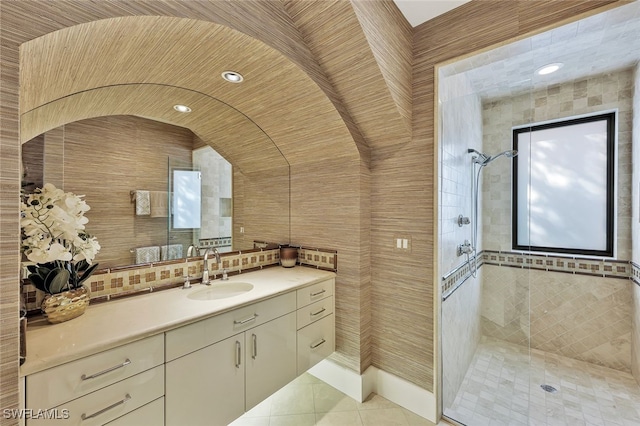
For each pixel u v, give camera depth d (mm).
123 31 974
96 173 1383
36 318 1122
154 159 1618
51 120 1197
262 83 1549
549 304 2521
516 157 2164
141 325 1082
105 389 953
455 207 1945
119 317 1162
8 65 724
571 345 2422
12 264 738
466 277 2104
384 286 1924
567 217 2498
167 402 1118
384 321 1930
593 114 2338
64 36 851
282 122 1919
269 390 1547
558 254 2500
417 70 1740
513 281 2117
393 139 1829
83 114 1322
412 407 1777
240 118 1924
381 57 1430
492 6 1471
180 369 1157
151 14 930
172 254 1681
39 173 1157
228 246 1985
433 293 1689
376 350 1977
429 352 1713
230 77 1487
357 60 1431
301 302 1749
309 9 1301
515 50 1492
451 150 1867
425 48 1707
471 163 2156
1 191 717
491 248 2227
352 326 1937
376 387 1960
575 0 1254
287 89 1601
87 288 1281
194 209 1800
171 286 1631
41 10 766
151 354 1067
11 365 737
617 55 1956
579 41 1726
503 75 1971
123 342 985
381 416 1748
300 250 2262
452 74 1778
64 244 1135
